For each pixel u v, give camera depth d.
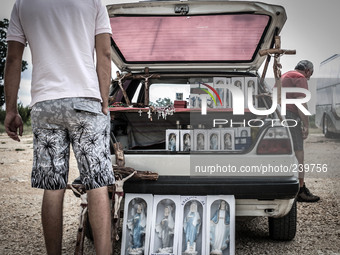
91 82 2.18
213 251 2.66
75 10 2.18
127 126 3.87
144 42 4.08
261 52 3.55
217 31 3.88
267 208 2.79
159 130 3.88
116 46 4.14
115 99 3.98
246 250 3.15
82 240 2.58
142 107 3.57
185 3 3.48
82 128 2.17
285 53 3.52
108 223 2.22
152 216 2.75
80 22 2.18
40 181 2.23
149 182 2.73
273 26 3.71
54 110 2.15
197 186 2.71
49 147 2.22
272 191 2.68
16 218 4.22
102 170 2.21
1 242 3.45
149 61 4.43
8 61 2.29
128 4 3.47
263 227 3.81
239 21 3.71
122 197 2.71
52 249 2.30
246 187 2.69
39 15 2.18
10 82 2.30
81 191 2.62
